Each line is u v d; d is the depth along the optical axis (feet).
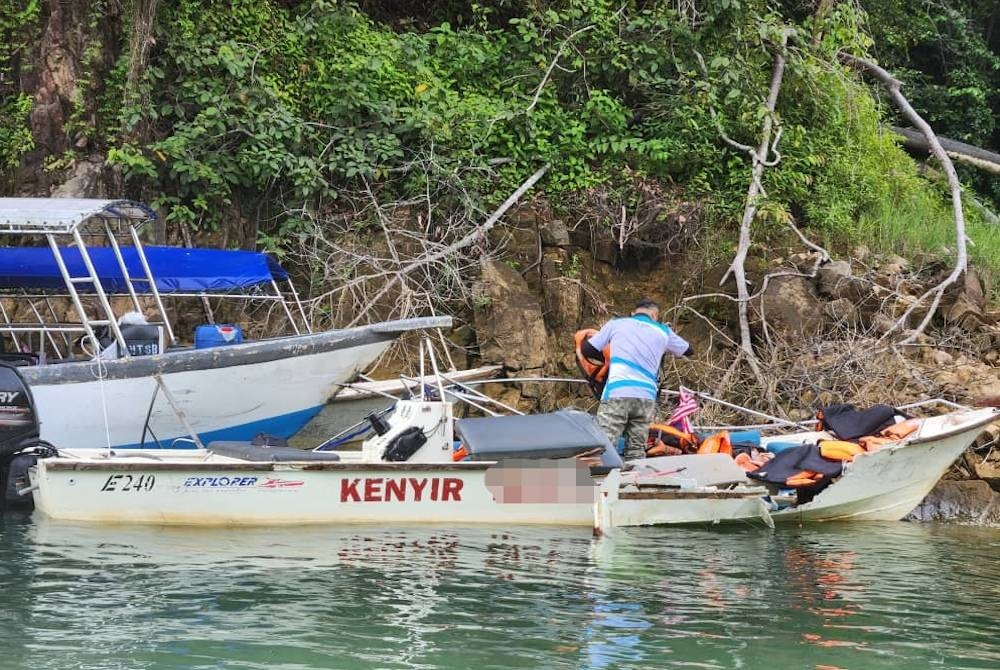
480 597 31.91
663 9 75.56
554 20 74.43
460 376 57.21
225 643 26.96
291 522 41.11
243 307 66.95
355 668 25.44
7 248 56.13
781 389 60.85
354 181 70.23
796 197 75.61
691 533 43.65
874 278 68.03
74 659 25.52
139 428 46.88
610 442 43.60
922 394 58.95
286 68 70.44
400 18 82.33
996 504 51.83
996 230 79.41
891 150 83.92
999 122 112.06
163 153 65.51
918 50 113.50
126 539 38.19
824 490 47.11
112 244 50.19
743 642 28.37
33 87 66.59
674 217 70.49
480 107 71.82
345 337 48.83
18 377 42.78
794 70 75.00
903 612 32.01
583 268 69.56
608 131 74.79
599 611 30.81
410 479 41.96
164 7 66.80
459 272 65.62
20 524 40.50
